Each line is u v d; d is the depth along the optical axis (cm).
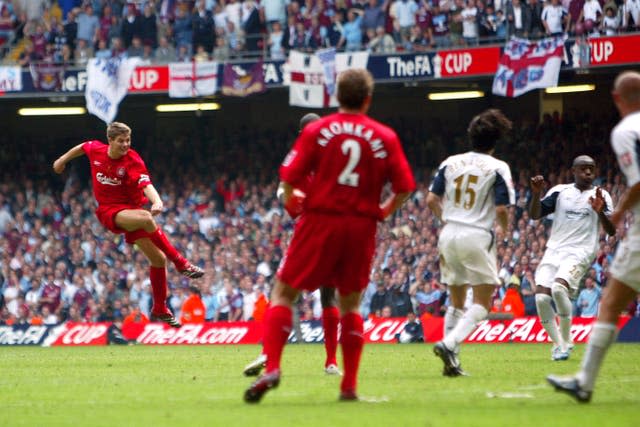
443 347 2886
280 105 9806
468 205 2927
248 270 7675
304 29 8219
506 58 7031
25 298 8031
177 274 7756
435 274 6994
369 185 2091
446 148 8650
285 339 2108
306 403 2162
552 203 3941
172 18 8650
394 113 9419
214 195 8838
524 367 3422
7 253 8325
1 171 9612
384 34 7950
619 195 7294
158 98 9456
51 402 2303
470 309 2923
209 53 8506
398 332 6281
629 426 1748
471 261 2912
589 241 3909
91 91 8044
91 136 10144
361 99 2100
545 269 3934
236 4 8512
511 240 7012
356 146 2069
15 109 9912
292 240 2109
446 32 7825
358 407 2077
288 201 2091
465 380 2806
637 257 2048
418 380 2805
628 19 7056
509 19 7506
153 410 2073
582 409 2028
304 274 2083
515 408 2050
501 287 6762
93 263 8331
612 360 3838
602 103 8531
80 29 8838
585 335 5756
